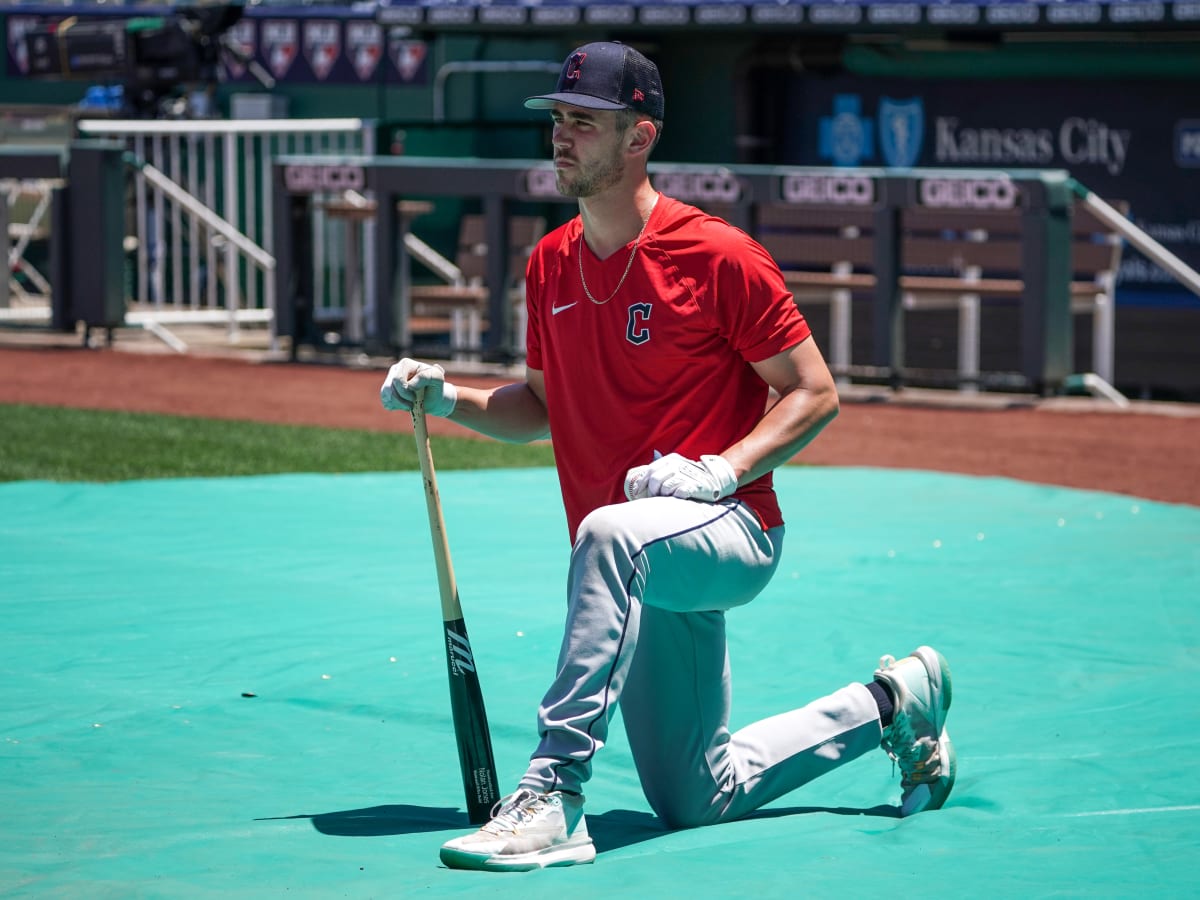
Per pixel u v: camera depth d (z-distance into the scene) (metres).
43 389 41.56
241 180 63.75
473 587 19.78
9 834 10.91
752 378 11.61
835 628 17.73
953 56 53.22
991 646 17.00
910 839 10.85
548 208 51.88
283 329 48.31
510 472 29.75
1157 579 20.52
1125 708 14.61
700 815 11.47
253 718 14.21
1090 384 41.94
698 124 58.47
